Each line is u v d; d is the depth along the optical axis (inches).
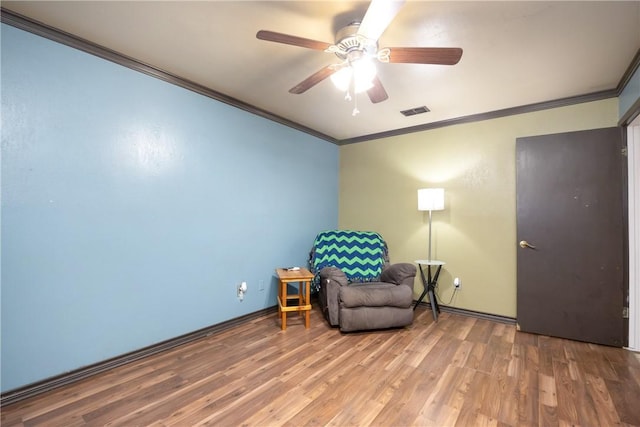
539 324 110.9
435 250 140.7
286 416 64.6
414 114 130.6
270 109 127.0
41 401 68.8
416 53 64.2
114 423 62.0
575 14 65.3
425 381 78.3
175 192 98.8
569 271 106.8
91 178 80.1
